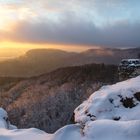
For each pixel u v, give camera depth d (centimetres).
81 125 1123
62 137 1076
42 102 5559
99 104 1385
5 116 1711
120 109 1359
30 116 5081
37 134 1257
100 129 1015
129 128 975
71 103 5069
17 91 9375
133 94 1419
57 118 4909
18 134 1275
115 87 1546
